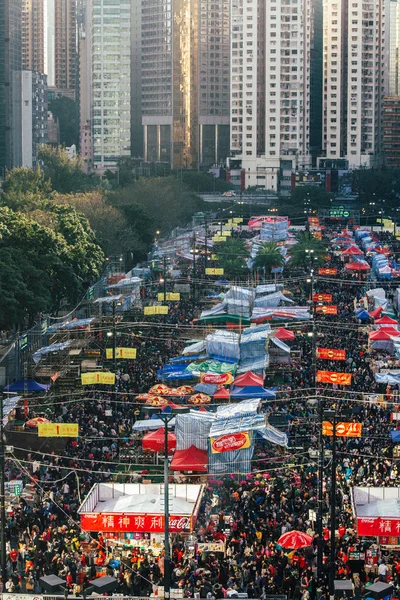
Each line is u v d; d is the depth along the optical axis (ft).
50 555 315.99
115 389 505.25
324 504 351.67
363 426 437.17
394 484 364.99
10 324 596.70
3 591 291.79
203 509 354.13
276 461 399.44
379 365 538.47
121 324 621.31
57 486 381.19
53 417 458.50
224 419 398.01
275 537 330.75
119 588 299.17
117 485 344.08
